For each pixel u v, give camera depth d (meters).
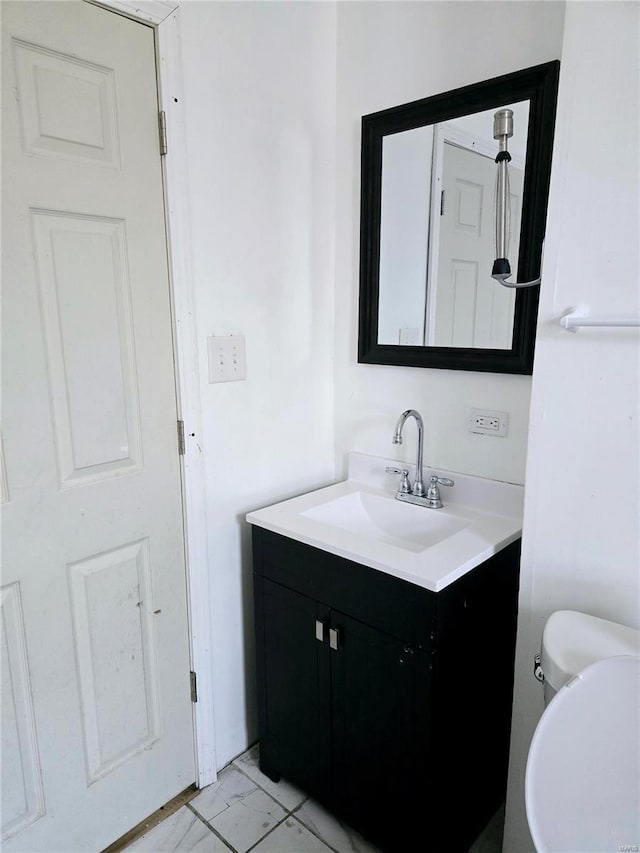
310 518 1.58
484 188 1.46
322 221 1.77
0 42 1.03
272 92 1.55
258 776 1.70
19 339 1.13
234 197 1.50
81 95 1.16
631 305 1.06
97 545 1.32
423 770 1.27
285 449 1.78
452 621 1.24
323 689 1.47
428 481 1.72
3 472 1.14
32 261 1.13
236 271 1.54
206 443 1.53
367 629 1.33
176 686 1.54
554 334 1.15
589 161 1.07
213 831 1.50
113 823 1.45
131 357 1.32
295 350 1.76
